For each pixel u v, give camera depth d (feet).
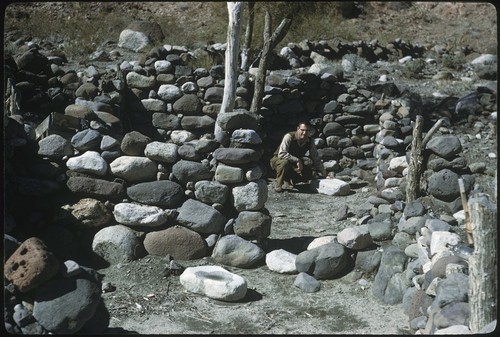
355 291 19.11
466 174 23.11
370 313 17.72
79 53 43.65
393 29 57.36
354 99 34.88
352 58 45.42
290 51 42.45
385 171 28.91
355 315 17.62
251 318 17.39
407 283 18.33
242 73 35.73
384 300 18.40
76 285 14.38
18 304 13.98
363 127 34.71
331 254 19.62
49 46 43.88
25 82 30.91
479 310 14.40
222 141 21.36
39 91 31.19
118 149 21.20
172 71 34.22
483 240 14.42
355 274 19.71
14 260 14.15
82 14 51.80
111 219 20.67
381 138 33.76
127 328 16.48
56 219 20.18
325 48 45.42
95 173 20.70
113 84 32.96
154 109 34.06
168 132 34.14
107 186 20.70
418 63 45.96
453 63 48.93
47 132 21.39
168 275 19.67
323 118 34.73
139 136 21.26
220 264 20.62
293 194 30.22
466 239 20.26
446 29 58.65
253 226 21.09
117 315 17.19
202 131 34.17
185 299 18.38
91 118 27.55
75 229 20.36
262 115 34.68
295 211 27.50
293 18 50.88
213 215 20.97
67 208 20.27
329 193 30.09
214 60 37.65
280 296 18.85
